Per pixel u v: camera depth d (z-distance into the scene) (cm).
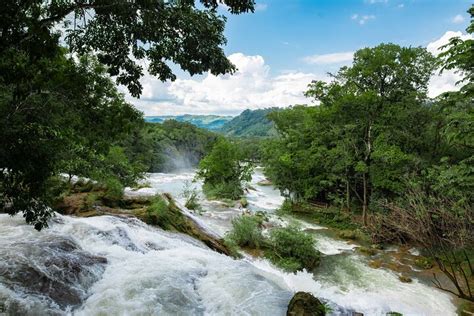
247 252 1598
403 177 2000
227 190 3506
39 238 959
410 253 1705
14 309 632
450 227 1392
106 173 1833
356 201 2755
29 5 519
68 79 760
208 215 2328
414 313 1076
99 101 888
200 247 1343
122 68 684
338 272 1463
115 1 561
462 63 1077
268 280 902
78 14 628
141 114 988
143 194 1778
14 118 552
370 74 2234
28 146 514
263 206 2980
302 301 698
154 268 900
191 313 715
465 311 1110
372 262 1584
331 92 2358
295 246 1531
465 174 1205
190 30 600
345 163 2370
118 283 798
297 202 2925
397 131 2156
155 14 569
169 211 1587
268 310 723
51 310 660
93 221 1258
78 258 871
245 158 4081
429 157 2156
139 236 1217
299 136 2930
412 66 2220
